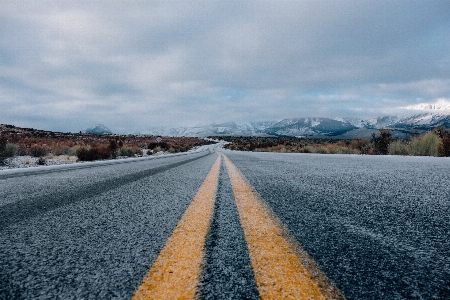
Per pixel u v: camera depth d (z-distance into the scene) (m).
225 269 0.98
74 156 15.66
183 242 1.29
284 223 1.62
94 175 5.15
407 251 1.17
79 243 1.31
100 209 2.12
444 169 5.12
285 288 0.84
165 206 2.20
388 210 1.95
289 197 2.48
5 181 4.39
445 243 1.27
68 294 0.82
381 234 1.40
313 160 8.59
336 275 0.93
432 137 13.09
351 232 1.44
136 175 4.93
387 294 0.80
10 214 1.99
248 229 1.50
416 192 2.71
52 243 1.32
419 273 0.95
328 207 2.06
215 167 6.43
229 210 1.98
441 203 2.19
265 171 5.06
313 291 0.82
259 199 2.39
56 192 3.08
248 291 0.82
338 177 4.00
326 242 1.28
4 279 0.93
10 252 1.20
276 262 1.04
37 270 1.00
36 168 7.08
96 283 0.89
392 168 5.39
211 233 1.43
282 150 25.00
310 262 1.04
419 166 5.84
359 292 0.81
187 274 0.95
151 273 0.96
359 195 2.56
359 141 21.17
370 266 1.01
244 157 11.99
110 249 1.22
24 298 0.80
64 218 1.84
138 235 1.43
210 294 0.80
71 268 1.02
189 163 8.49
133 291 0.83
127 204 2.31
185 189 3.13
